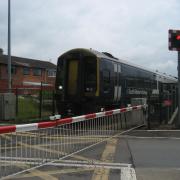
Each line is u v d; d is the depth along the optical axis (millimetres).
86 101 24781
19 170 9680
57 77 25656
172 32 20297
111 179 9484
